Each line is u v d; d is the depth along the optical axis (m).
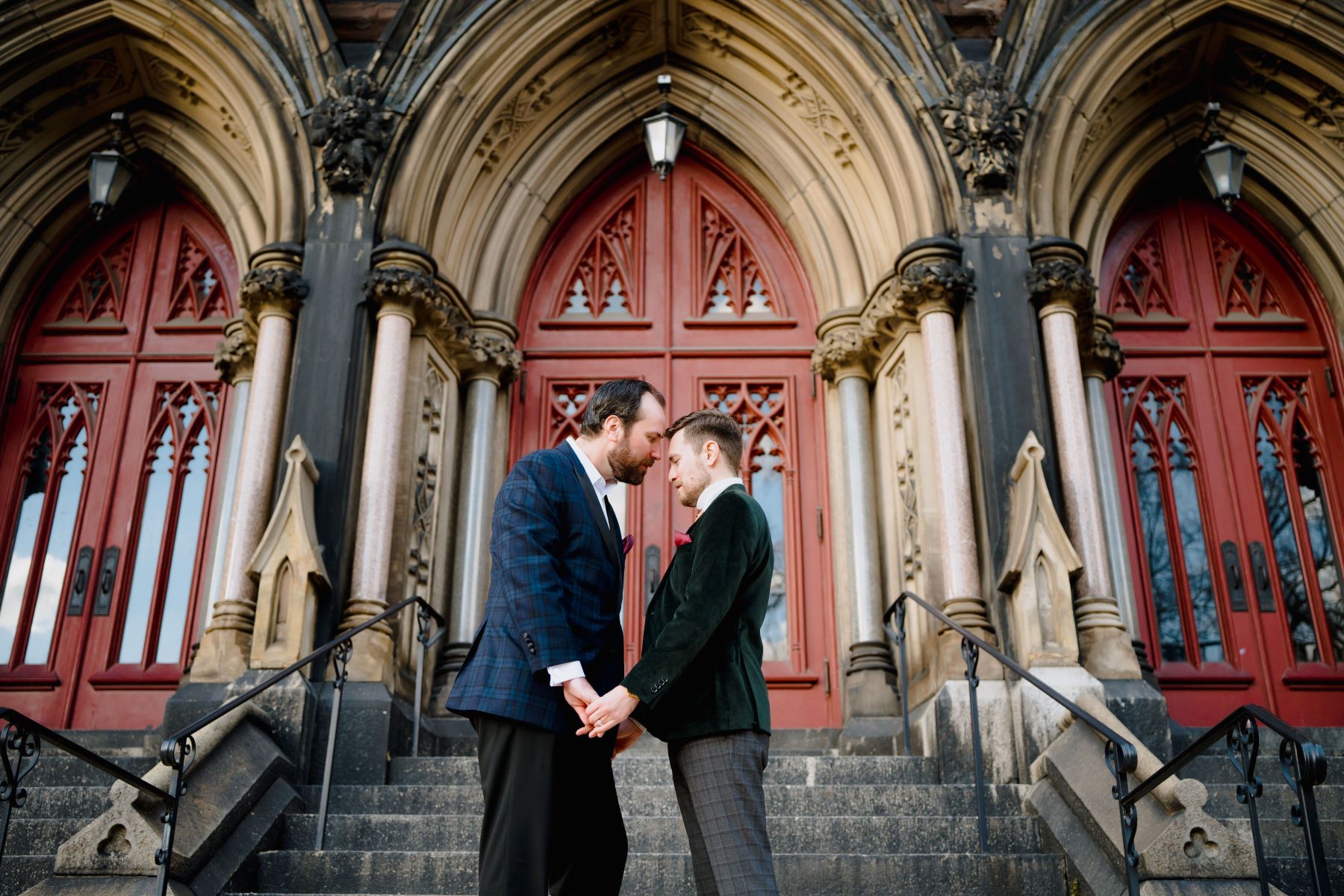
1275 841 5.75
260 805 5.89
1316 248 9.73
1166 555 9.16
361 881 5.26
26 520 9.33
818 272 9.50
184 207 10.15
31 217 9.73
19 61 9.10
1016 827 5.66
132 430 9.52
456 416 8.87
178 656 8.91
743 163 9.95
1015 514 7.46
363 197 8.41
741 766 3.38
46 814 5.97
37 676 8.82
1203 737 4.23
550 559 3.40
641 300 9.76
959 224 8.38
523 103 9.38
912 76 8.77
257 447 7.92
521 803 3.22
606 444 3.77
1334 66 9.17
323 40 8.88
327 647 5.95
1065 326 8.14
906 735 7.16
